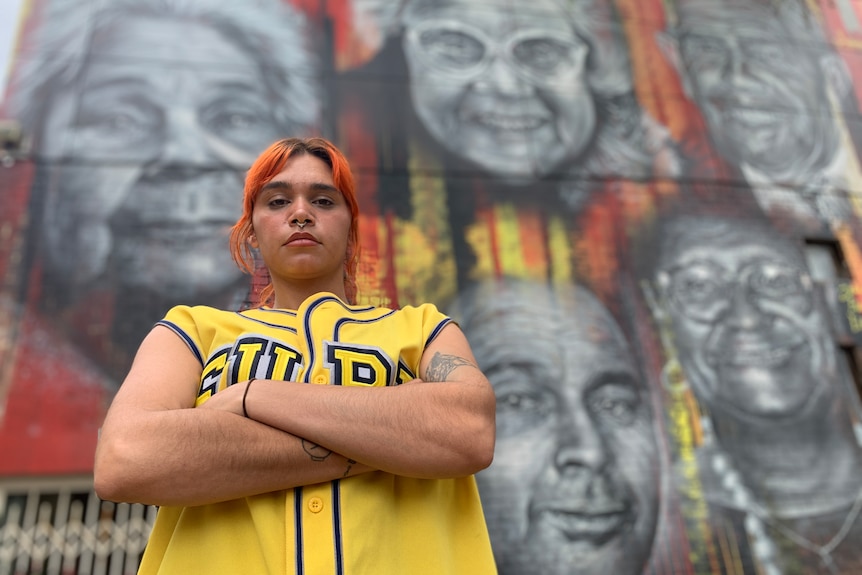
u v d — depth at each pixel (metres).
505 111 6.26
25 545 4.10
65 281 4.78
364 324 1.19
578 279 5.64
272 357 1.08
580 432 5.01
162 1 6.01
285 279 1.27
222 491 0.90
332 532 0.91
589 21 6.90
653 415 5.18
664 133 6.48
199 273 5.00
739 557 4.73
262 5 6.20
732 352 5.55
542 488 4.77
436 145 5.98
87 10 5.82
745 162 6.50
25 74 5.43
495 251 5.61
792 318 5.79
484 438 1.01
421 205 5.66
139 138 5.39
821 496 5.07
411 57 6.32
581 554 4.59
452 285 5.39
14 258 4.77
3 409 4.29
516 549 4.55
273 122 5.73
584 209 5.96
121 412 0.96
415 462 0.95
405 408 0.98
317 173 1.31
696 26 7.11
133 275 4.89
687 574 4.63
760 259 6.02
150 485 0.88
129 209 5.12
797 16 7.43
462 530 1.07
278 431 0.94
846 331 5.85
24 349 4.51
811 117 6.87
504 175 5.97
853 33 7.48
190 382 1.09
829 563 4.82
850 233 6.35
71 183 5.11
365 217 5.50
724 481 5.01
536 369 5.20
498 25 6.66
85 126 5.35
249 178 1.35
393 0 6.53
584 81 6.58
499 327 5.31
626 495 4.84
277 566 0.89
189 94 5.66
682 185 6.27
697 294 5.76
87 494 4.32
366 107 5.99
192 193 5.28
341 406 0.96
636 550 4.67
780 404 5.39
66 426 4.34
